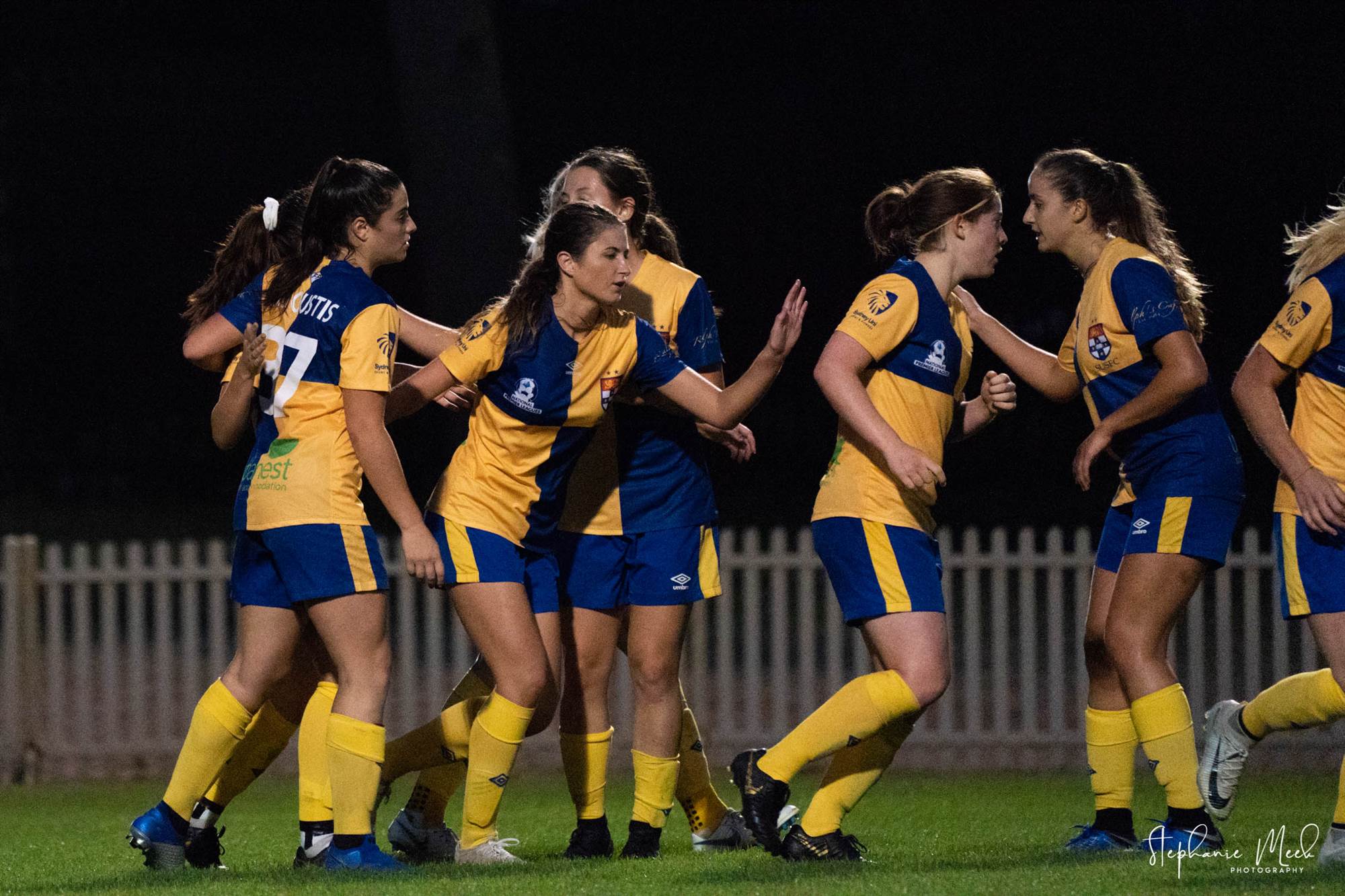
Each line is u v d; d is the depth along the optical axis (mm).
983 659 45875
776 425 78438
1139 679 17938
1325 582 16781
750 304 77188
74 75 80188
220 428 18469
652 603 18797
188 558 36312
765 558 35688
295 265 17500
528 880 16203
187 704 36281
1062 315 73875
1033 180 18609
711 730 35438
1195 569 17734
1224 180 70688
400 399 17531
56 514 73562
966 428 18969
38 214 78875
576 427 17859
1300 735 33344
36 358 78500
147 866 17844
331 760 17172
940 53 72500
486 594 17641
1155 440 17891
